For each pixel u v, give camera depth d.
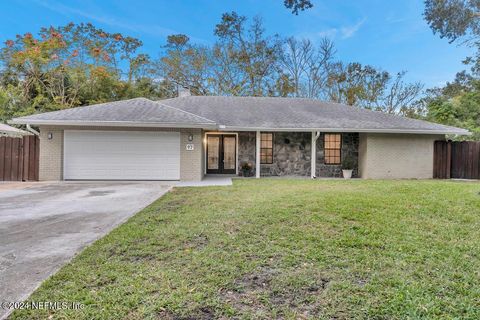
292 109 15.91
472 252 3.72
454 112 20.86
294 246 3.92
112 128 11.82
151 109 12.69
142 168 11.95
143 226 4.92
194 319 2.36
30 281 2.98
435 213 5.68
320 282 2.95
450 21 12.74
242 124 13.48
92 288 2.82
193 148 12.13
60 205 6.88
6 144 11.42
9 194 8.45
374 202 6.64
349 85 27.41
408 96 27.41
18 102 19.56
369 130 13.30
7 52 20.55
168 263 3.41
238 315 2.41
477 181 12.36
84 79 22.44
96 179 11.80
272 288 2.84
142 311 2.43
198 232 4.53
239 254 3.66
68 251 3.84
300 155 14.81
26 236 4.50
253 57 26.97
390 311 2.45
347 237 4.26
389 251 3.75
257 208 6.13
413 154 13.91
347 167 14.46
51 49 21.41
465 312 2.44
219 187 9.89
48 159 11.55
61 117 11.27
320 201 6.77
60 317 2.36
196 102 16.34
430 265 3.34
